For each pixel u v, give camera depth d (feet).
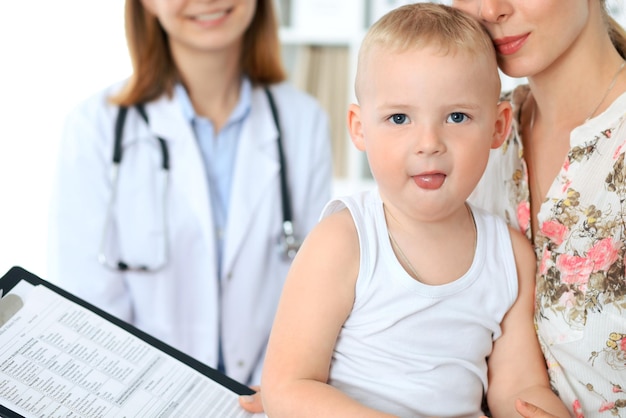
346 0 9.52
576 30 3.18
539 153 3.58
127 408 3.28
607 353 3.09
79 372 3.33
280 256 6.09
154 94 6.04
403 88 2.93
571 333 3.16
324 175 6.43
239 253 5.96
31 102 10.34
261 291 6.06
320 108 6.53
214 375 3.48
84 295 5.89
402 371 3.11
